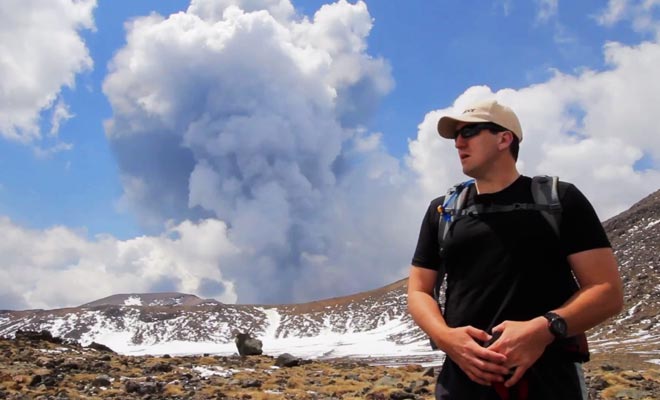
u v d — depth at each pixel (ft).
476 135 10.79
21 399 36.78
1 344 69.36
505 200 10.47
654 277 388.16
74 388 43.96
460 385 10.42
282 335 653.30
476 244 10.44
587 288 9.96
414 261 11.89
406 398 42.75
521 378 9.70
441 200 11.53
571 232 10.20
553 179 10.55
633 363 161.89
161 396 41.57
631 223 540.11
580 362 10.21
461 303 10.52
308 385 51.72
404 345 487.61
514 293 10.05
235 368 65.62
